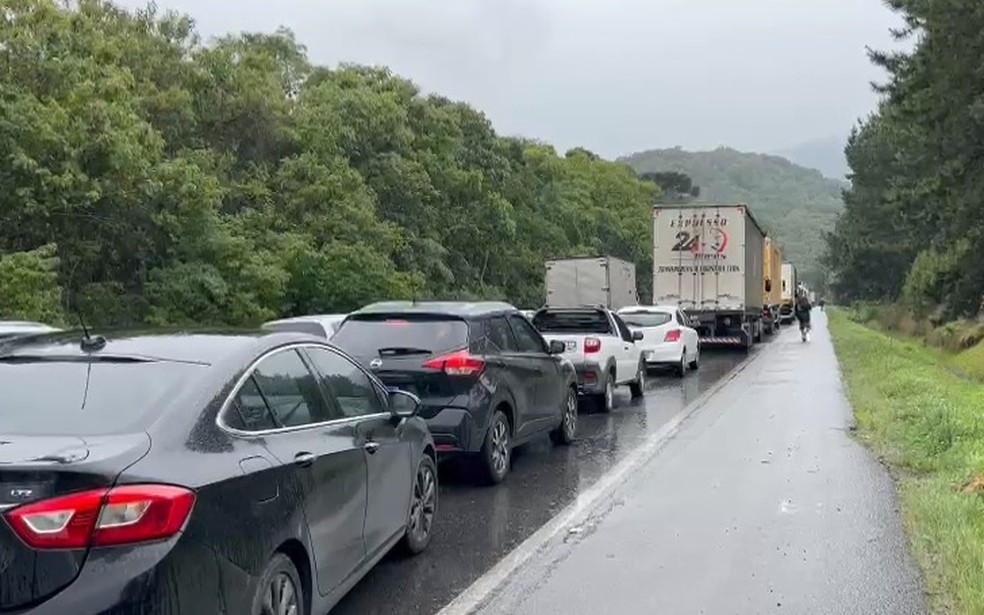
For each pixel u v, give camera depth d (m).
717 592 6.26
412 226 36.62
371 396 6.46
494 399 9.66
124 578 3.61
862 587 6.32
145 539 3.71
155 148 22.44
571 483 9.86
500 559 7.08
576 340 15.31
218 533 4.02
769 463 10.78
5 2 20.89
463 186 41.38
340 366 6.10
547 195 57.81
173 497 3.83
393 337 9.55
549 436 12.29
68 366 4.62
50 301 18.27
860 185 67.94
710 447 11.95
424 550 7.30
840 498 8.95
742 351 31.34
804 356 28.97
